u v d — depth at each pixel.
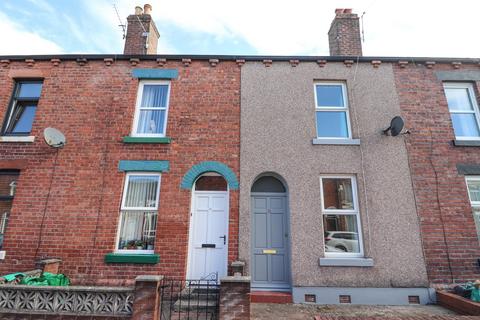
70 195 7.00
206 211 7.09
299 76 7.95
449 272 6.52
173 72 7.96
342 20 9.22
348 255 6.78
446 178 7.12
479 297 5.49
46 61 8.12
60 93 7.82
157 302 4.59
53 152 7.30
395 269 6.54
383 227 6.80
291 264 6.57
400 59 8.01
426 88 7.84
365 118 7.57
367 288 6.40
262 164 7.20
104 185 7.07
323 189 7.26
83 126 7.52
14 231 6.75
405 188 7.04
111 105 7.71
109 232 6.77
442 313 5.62
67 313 4.59
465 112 7.86
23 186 7.05
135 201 7.15
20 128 7.84
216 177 7.36
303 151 7.30
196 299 5.89
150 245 6.90
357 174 7.16
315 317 5.10
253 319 5.20
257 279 6.76
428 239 6.72
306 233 6.75
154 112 7.90
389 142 7.38
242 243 6.64
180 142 7.37
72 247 6.67
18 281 5.39
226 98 7.75
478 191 7.21
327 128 7.78
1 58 8.05
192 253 6.82
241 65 8.05
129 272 6.53
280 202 7.22
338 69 8.01
